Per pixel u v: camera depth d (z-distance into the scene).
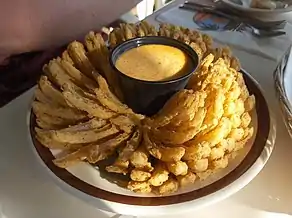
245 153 0.25
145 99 0.25
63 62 0.26
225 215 0.24
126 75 0.25
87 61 0.27
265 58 0.34
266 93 0.31
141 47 0.27
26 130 0.28
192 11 0.40
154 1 0.59
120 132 0.24
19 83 0.40
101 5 0.44
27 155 0.27
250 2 0.39
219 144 0.23
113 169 0.23
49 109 0.25
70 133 0.24
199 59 0.26
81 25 0.43
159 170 0.23
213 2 0.41
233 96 0.25
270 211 0.24
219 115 0.24
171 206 0.22
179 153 0.22
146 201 0.23
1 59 0.40
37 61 0.41
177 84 0.24
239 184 0.23
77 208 0.24
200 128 0.23
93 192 0.23
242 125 0.25
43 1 0.40
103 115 0.24
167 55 0.27
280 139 0.27
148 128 0.24
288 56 0.28
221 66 0.26
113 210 0.22
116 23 0.46
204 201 0.23
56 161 0.24
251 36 0.36
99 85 0.25
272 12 0.38
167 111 0.24
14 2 0.38
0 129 0.28
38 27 0.40
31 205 0.24
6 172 0.26
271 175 0.26
